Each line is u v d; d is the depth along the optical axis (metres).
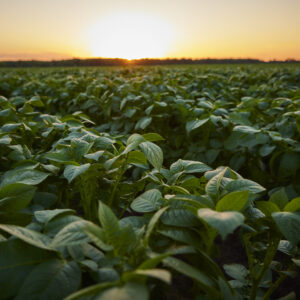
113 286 0.83
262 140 2.88
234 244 3.05
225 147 3.32
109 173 1.78
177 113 4.50
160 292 1.16
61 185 2.25
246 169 3.62
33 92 6.45
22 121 3.02
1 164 2.35
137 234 1.21
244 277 2.00
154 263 0.90
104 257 1.16
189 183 1.65
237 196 1.13
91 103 4.99
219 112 3.59
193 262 1.29
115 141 2.02
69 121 2.74
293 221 1.17
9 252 1.07
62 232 1.05
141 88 6.57
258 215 1.53
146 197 1.44
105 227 1.02
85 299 0.91
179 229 1.22
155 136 1.95
